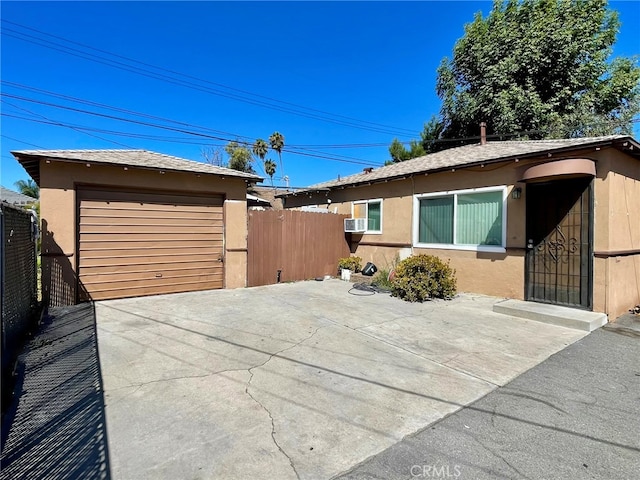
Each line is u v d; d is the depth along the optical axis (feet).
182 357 13.56
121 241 24.47
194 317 19.65
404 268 25.48
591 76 53.06
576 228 20.27
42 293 21.47
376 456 7.64
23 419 8.99
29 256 18.69
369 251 36.40
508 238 23.90
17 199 64.23
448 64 64.85
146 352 14.05
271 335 16.48
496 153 26.37
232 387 11.02
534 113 51.80
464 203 27.20
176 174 26.27
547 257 21.70
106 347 14.57
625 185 20.43
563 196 20.90
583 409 9.79
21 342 15.08
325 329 17.54
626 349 14.74
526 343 15.49
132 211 24.88
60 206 21.94
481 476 7.00
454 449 7.91
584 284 19.86
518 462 7.46
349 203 39.88
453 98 63.72
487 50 56.95
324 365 12.91
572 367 12.83
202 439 8.18
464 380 11.71
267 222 31.55
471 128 63.21
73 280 22.41
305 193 47.67
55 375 11.78
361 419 9.20
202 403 9.96
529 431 8.68
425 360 13.48
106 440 8.09
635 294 21.97
